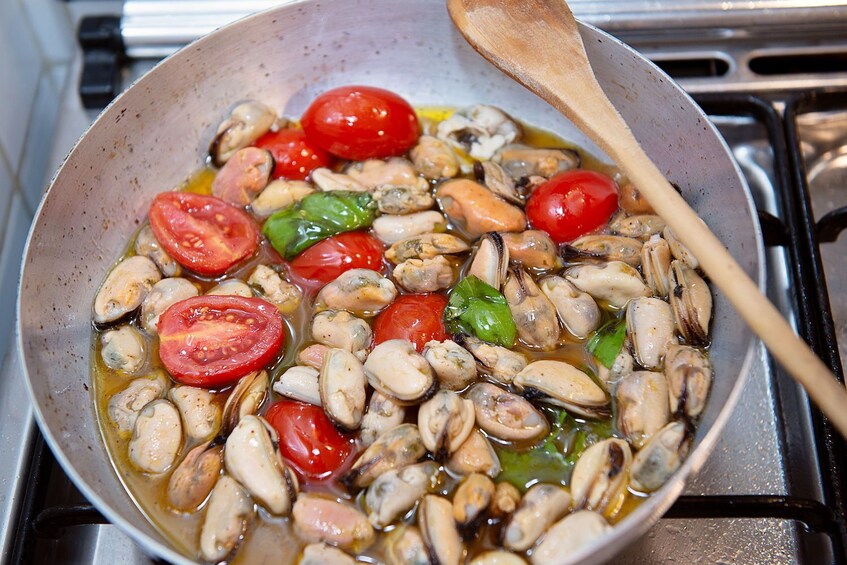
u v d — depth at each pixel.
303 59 0.45
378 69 0.46
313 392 0.36
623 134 0.38
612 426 0.36
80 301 0.39
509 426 0.35
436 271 0.39
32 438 0.39
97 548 0.38
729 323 0.36
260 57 0.44
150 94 0.42
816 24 0.48
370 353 0.36
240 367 0.37
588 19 0.48
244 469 0.34
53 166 0.47
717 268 0.33
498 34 0.41
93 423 0.37
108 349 0.38
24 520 0.36
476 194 0.40
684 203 0.36
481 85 0.46
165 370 0.38
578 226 0.40
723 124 0.47
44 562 0.38
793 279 0.41
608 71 0.42
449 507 0.33
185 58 0.42
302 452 0.35
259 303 0.38
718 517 0.36
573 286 0.38
